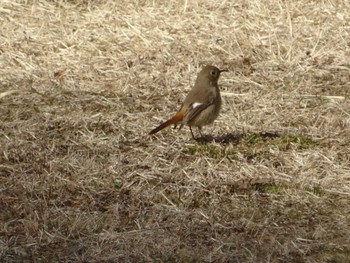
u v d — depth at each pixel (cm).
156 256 1083
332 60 1664
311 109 1480
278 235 1121
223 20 1822
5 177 1266
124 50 1711
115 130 1413
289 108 1487
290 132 1404
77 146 1358
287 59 1675
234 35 1752
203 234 1125
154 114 1473
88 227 1138
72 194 1222
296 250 1091
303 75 1611
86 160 1305
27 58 1684
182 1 1888
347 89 1559
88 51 1709
